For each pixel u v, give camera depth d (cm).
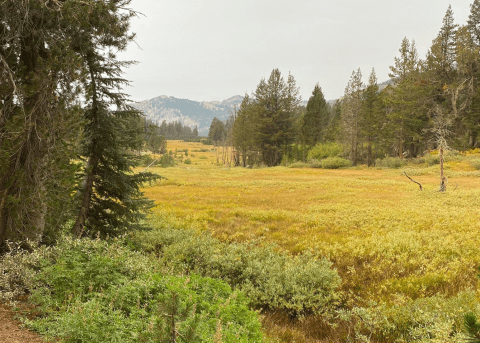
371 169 5150
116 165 816
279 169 5441
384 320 602
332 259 1003
